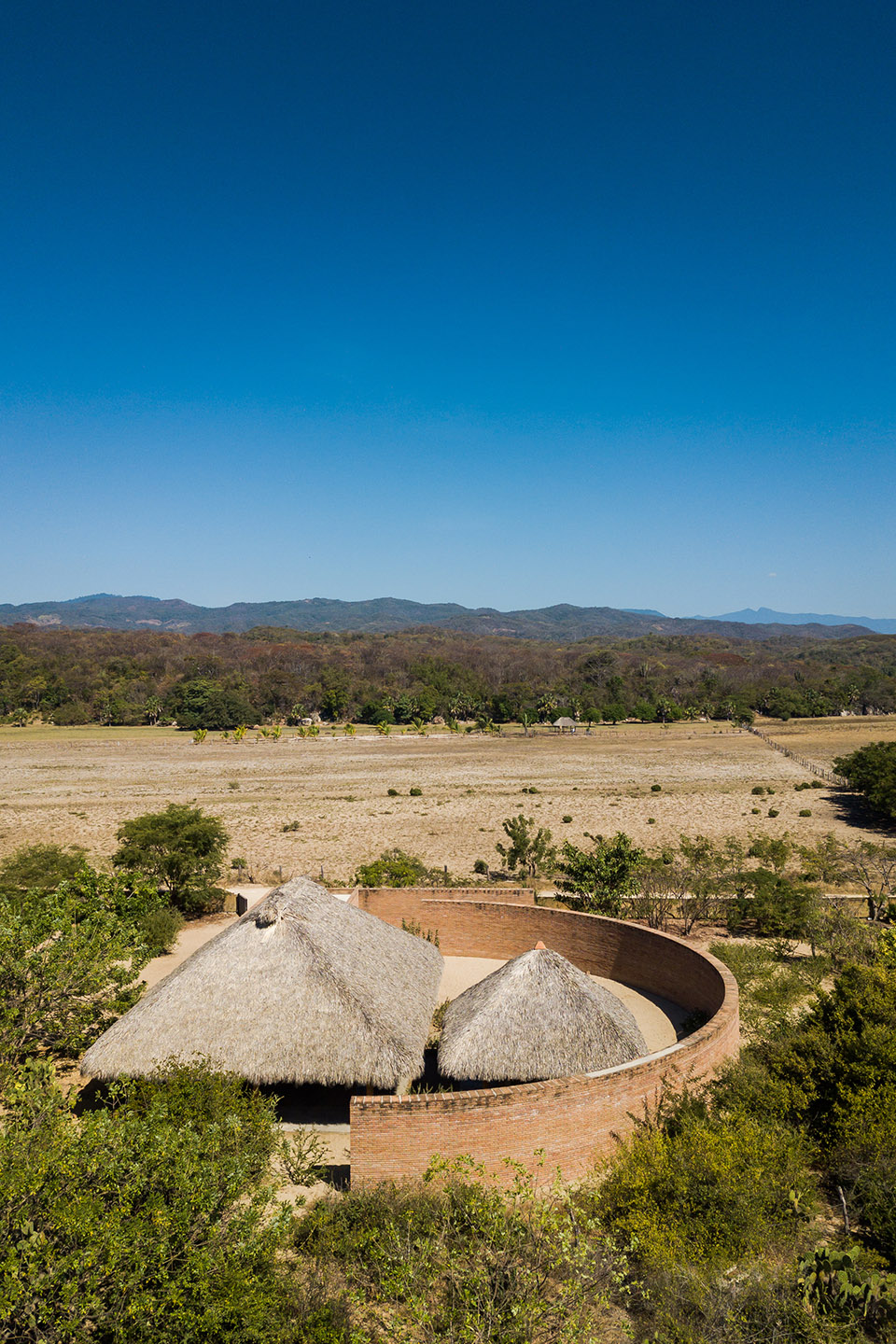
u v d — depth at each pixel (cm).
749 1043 1864
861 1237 1127
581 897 3228
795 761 9375
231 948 1697
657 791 7194
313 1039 1516
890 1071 1359
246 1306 841
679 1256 1020
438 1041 1959
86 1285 789
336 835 5378
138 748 11156
